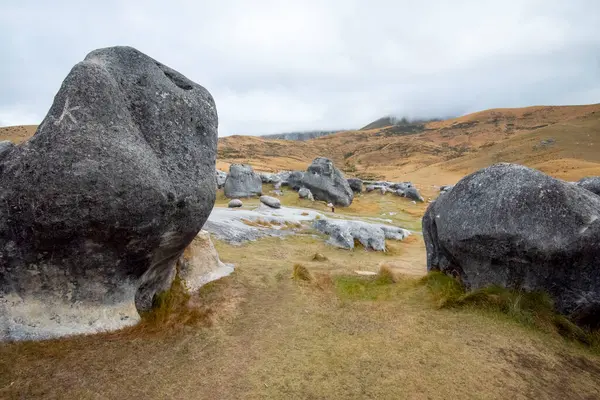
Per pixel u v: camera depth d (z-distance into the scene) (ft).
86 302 18.93
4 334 16.75
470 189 27.66
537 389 16.96
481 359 19.01
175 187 19.98
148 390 15.34
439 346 20.17
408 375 17.33
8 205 16.42
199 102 23.36
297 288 29.50
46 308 17.99
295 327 22.35
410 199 125.59
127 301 20.40
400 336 21.31
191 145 22.02
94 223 17.17
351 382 16.66
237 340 20.35
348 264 43.29
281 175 137.59
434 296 27.73
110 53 20.49
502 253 24.82
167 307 22.82
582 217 22.72
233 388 15.89
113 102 18.28
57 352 16.67
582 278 22.80
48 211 16.39
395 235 71.15
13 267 17.15
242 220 61.31
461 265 27.96
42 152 16.38
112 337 18.56
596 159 270.46
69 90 17.15
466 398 15.88
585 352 20.94
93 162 16.84
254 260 38.37
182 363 17.58
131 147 18.25
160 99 20.92
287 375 17.01
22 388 14.40
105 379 15.62
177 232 21.06
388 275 34.40
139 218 18.24
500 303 24.38
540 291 24.07
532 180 24.80
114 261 18.84
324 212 94.22
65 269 17.92
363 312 25.11
